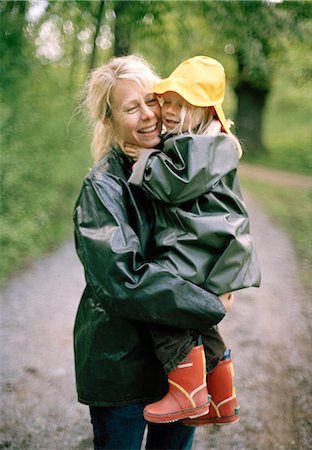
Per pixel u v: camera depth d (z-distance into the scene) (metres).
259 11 12.59
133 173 1.75
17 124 7.26
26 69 8.27
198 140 1.73
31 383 3.42
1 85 7.54
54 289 4.98
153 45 12.81
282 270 5.84
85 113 2.66
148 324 1.78
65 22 10.50
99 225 1.74
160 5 11.08
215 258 1.71
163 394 1.88
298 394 3.31
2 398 3.24
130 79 1.85
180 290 1.62
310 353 3.86
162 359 1.74
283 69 16.50
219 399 1.98
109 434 1.92
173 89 1.82
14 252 5.61
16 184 6.57
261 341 4.03
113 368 1.84
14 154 6.80
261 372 3.57
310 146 19.02
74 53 10.73
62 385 3.41
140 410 1.91
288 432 2.96
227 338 4.07
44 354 3.78
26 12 8.88
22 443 2.86
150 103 1.90
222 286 1.68
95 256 1.69
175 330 1.75
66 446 2.86
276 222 8.40
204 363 1.81
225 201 1.76
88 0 10.34
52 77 9.35
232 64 16.53
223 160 1.77
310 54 14.99
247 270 1.74
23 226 6.07
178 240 1.69
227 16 12.42
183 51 13.34
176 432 2.02
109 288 1.66
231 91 21.33
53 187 7.12
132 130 1.87
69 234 6.68
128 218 1.84
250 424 3.02
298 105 23.62
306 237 7.29
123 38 10.99
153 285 1.62
